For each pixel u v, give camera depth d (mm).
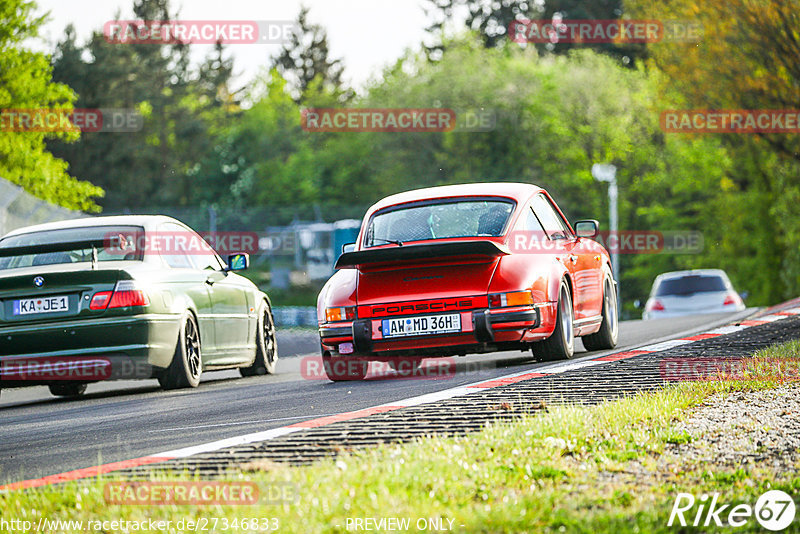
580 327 27859
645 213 150875
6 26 86062
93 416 22984
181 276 28703
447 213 26188
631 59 195875
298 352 51219
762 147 95500
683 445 14836
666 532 10727
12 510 12664
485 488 12242
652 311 75312
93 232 28156
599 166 117812
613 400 17953
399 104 169750
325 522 11070
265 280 148125
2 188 54531
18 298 26516
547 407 17469
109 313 26438
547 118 158000
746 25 82438
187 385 28250
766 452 14383
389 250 24766
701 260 148750
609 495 11992
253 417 19953
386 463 13180
